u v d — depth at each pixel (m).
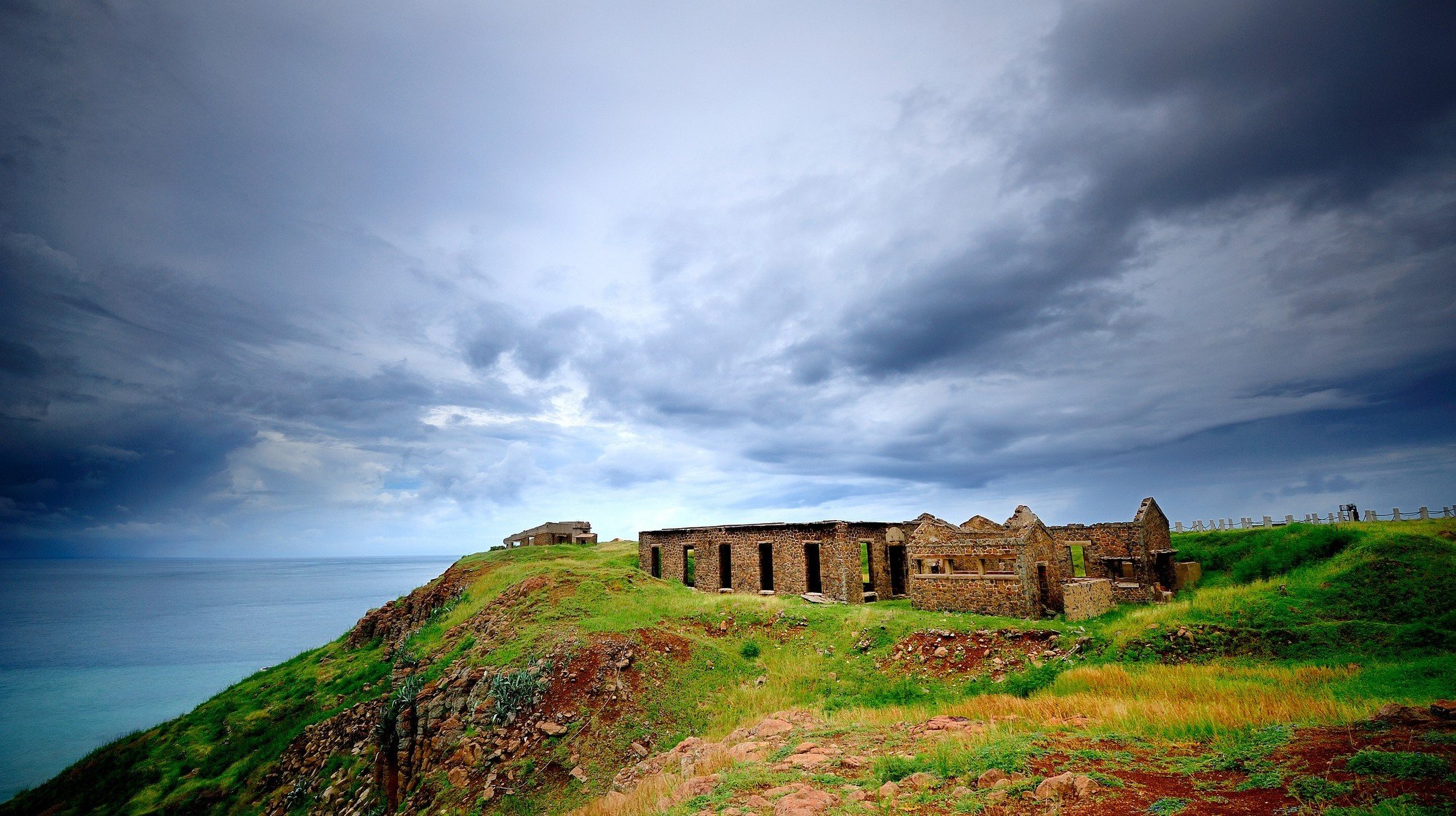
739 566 43.66
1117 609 32.34
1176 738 12.84
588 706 25.52
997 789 10.99
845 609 32.78
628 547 58.28
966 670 25.66
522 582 40.59
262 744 37.69
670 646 29.44
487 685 28.30
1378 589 26.34
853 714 20.42
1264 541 40.78
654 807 14.31
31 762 58.09
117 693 81.19
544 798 21.80
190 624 141.38
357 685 41.81
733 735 20.14
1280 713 13.48
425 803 23.86
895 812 11.16
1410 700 14.01
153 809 33.19
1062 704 17.44
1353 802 8.20
